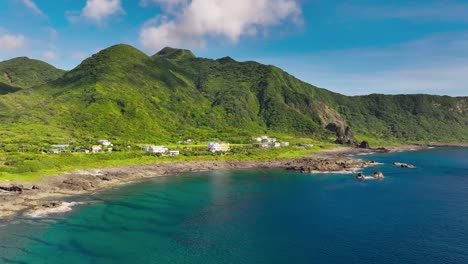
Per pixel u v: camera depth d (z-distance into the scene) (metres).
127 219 107.88
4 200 121.06
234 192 148.88
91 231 96.44
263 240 91.50
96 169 182.00
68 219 106.25
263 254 82.88
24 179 144.12
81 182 153.75
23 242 87.19
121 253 82.44
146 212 115.88
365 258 80.88
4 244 85.62
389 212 117.00
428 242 90.12
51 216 108.62
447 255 82.31
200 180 178.62
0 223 100.56
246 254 82.81
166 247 86.44
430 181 177.62
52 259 78.31
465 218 109.88
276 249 85.69
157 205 125.12
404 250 85.19
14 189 132.00
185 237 93.25
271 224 104.31
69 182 151.25
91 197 135.50
